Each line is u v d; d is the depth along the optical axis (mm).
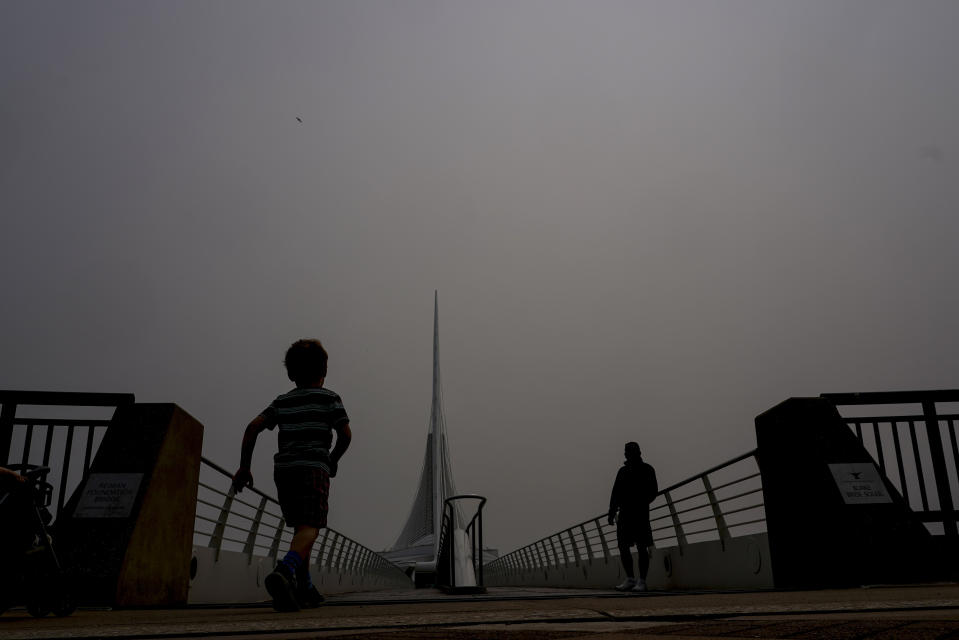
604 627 2426
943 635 1920
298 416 4047
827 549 5332
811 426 5801
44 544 3676
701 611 2805
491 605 3600
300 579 3771
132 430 5410
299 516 3857
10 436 5488
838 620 2438
